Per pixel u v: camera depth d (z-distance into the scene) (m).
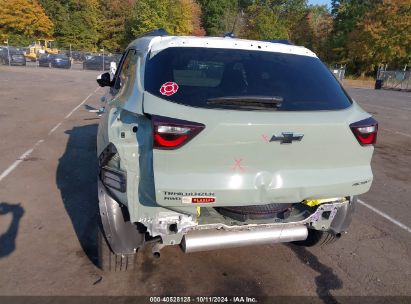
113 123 2.79
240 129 2.36
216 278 3.17
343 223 3.21
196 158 2.36
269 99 2.50
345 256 3.67
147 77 2.64
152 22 54.03
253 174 2.49
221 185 2.41
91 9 60.31
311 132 2.51
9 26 56.47
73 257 3.37
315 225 3.01
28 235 3.72
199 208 2.61
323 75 3.02
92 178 5.45
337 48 52.81
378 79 37.84
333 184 2.67
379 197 5.47
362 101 21.25
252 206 2.82
